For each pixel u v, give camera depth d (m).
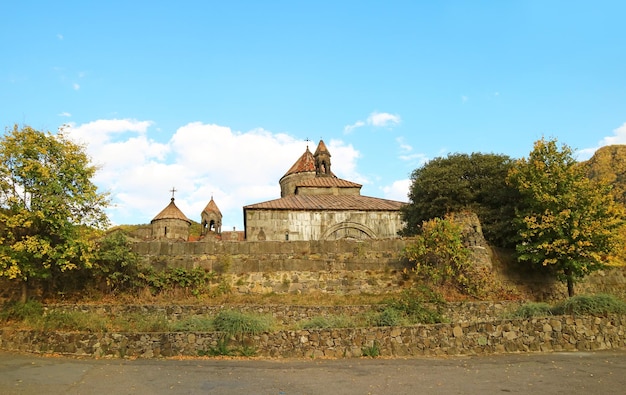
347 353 12.54
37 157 15.53
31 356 12.24
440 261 18.86
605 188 19.28
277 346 12.59
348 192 36.84
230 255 19.38
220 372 10.31
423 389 8.72
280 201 31.86
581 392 8.37
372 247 20.00
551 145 19.78
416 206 24.03
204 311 15.91
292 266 19.27
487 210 21.77
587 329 13.58
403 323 13.91
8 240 15.34
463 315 16.09
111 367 10.86
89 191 16.12
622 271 22.48
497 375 9.91
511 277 19.83
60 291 16.94
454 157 25.08
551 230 18.56
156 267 18.59
